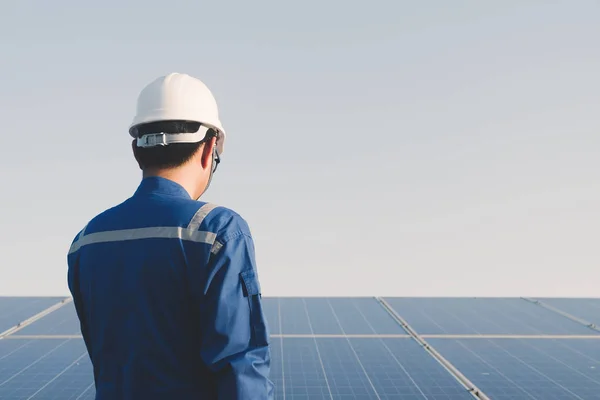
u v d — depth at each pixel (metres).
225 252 1.70
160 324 1.71
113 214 1.85
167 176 1.90
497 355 5.07
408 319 6.43
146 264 1.71
